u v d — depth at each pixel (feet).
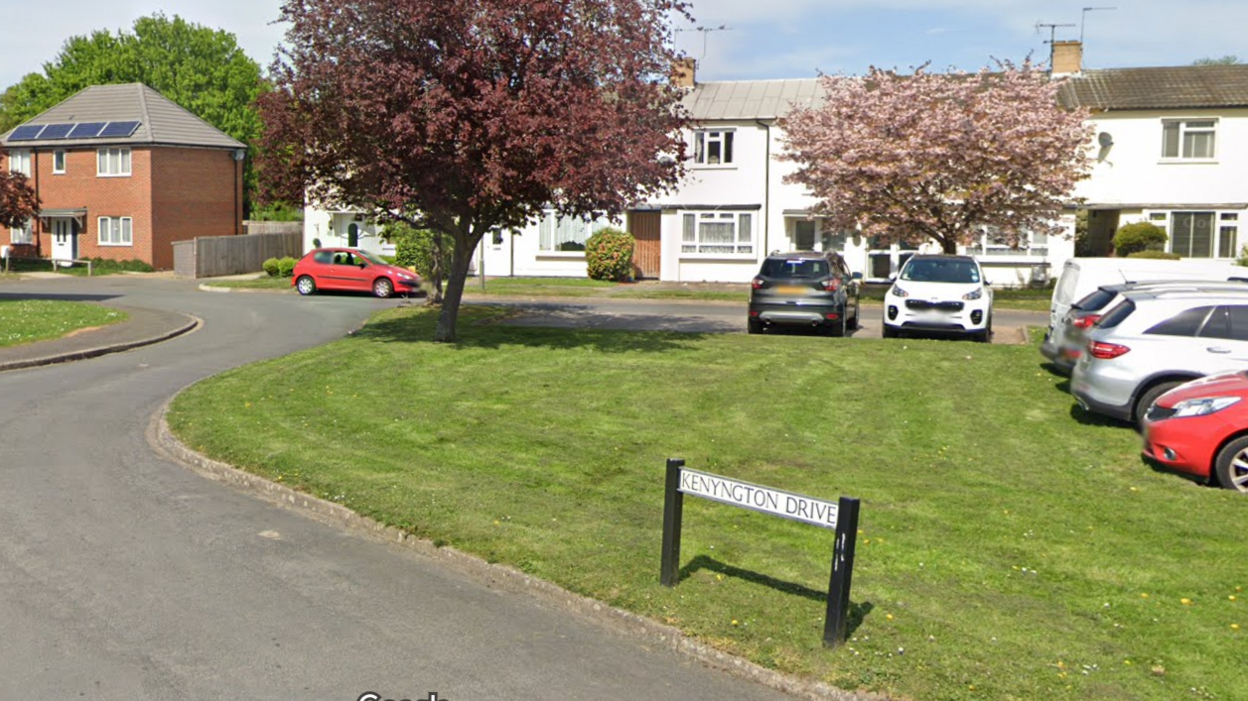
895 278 68.39
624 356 57.00
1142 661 19.36
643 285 118.73
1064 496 31.22
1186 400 33.27
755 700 18.71
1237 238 110.22
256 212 211.00
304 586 24.34
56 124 158.92
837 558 19.72
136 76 207.51
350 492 31.04
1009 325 78.95
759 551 25.77
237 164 163.94
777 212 122.72
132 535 28.12
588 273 125.59
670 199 125.29
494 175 53.88
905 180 94.89
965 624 21.09
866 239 120.16
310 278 109.19
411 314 80.79
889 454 36.73
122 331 72.13
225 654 20.31
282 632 21.49
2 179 119.96
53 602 22.93
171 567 25.50
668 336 65.98
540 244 131.64
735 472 34.01
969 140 93.56
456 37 56.29
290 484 32.42
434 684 19.15
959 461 35.76
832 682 18.69
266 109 60.23
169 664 19.77
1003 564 24.98
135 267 151.43
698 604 22.15
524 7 56.18
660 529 27.53
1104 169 113.19
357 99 55.21
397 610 22.89
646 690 19.06
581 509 29.40
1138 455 36.37
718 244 124.77
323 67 56.44
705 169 123.95
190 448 37.50
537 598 23.68
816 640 20.24
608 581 23.57
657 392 47.06
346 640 21.13
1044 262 115.14
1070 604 22.39
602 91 57.72
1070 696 17.90
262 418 41.91
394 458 35.37
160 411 46.01
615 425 40.75
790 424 41.19
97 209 155.22
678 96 60.49
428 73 56.85
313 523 29.66
